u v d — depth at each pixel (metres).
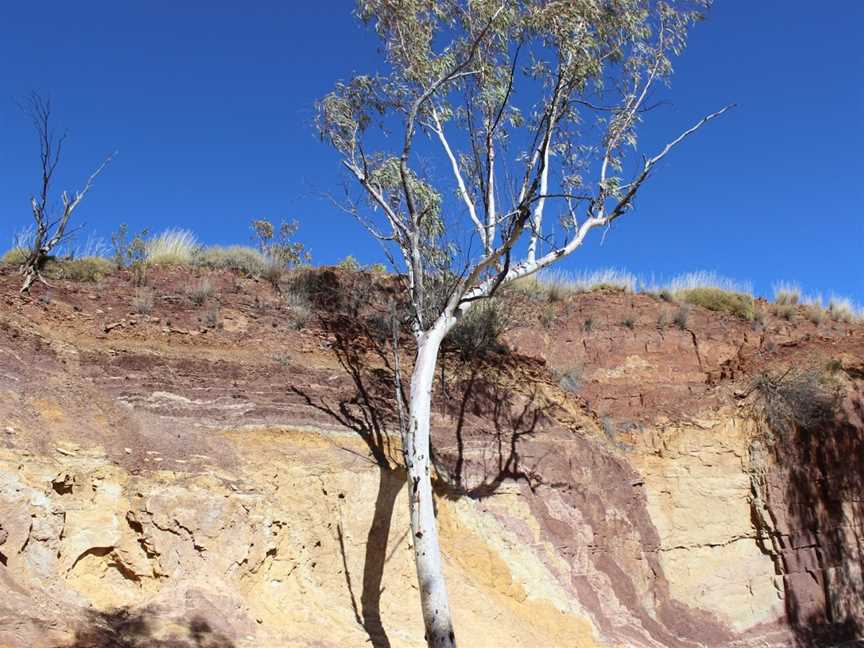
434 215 13.85
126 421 11.16
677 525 17.92
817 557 18.08
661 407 19.86
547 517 15.31
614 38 14.66
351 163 14.20
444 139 14.86
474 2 13.78
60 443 10.18
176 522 10.24
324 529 12.08
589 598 14.77
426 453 11.12
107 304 13.60
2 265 13.54
